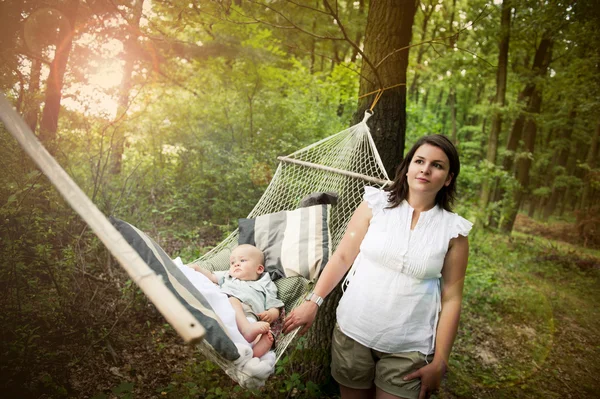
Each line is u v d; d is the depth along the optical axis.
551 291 7.43
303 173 3.35
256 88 8.35
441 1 16.05
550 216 22.23
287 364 3.27
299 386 2.98
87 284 3.74
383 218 2.16
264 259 2.91
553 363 4.70
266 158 6.88
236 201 6.30
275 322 2.66
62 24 3.76
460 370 4.16
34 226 3.20
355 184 3.12
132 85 5.54
